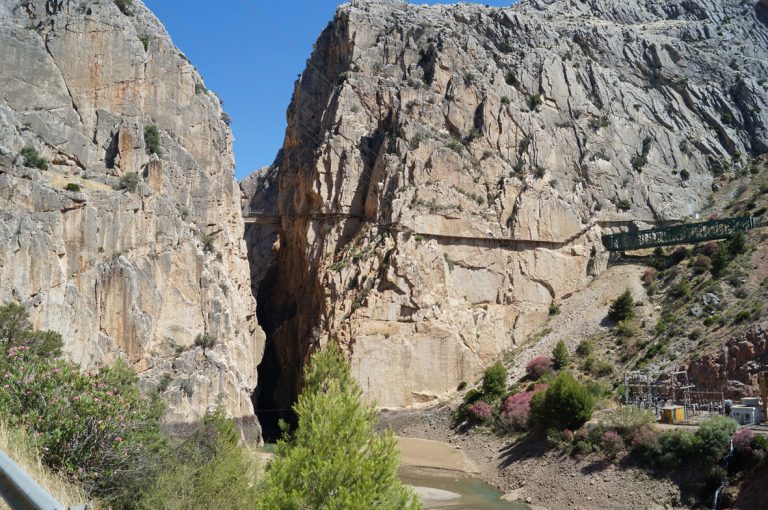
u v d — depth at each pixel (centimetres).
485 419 7450
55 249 5309
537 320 9625
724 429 4831
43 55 6184
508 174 10131
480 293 9538
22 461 1747
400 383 8644
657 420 5784
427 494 5688
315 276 9662
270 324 10938
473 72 10619
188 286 6706
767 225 8869
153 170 6606
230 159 8381
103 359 5591
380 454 2202
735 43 13275
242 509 2583
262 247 14150
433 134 9962
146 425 2955
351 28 10962
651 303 8875
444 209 9444
